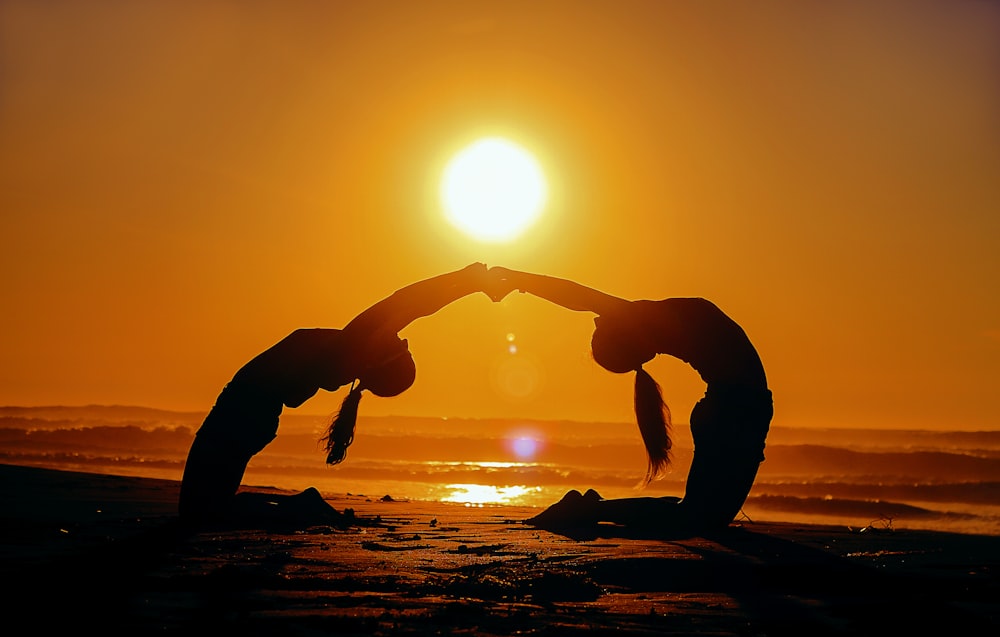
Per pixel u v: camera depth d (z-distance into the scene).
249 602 4.03
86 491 9.91
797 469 27.09
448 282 6.89
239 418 6.80
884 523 16.05
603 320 7.06
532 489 20.77
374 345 6.71
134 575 4.62
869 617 4.00
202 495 6.88
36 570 4.71
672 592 4.61
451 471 24.09
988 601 4.42
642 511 7.36
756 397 6.97
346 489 18.62
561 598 4.36
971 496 21.30
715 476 7.02
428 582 4.60
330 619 3.69
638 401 7.18
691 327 7.00
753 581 4.90
